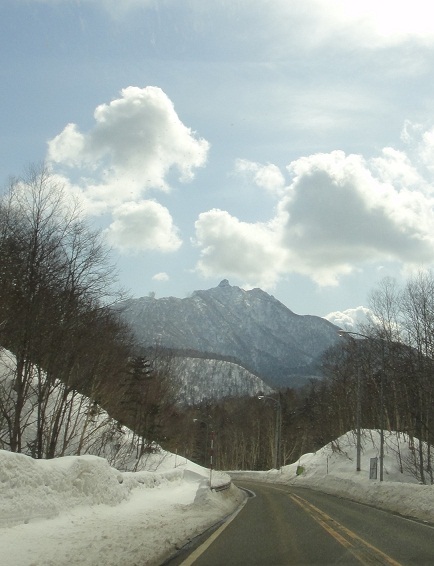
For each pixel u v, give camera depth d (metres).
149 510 20.69
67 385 27.05
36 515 14.66
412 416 47.34
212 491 26.22
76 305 26.50
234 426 115.00
